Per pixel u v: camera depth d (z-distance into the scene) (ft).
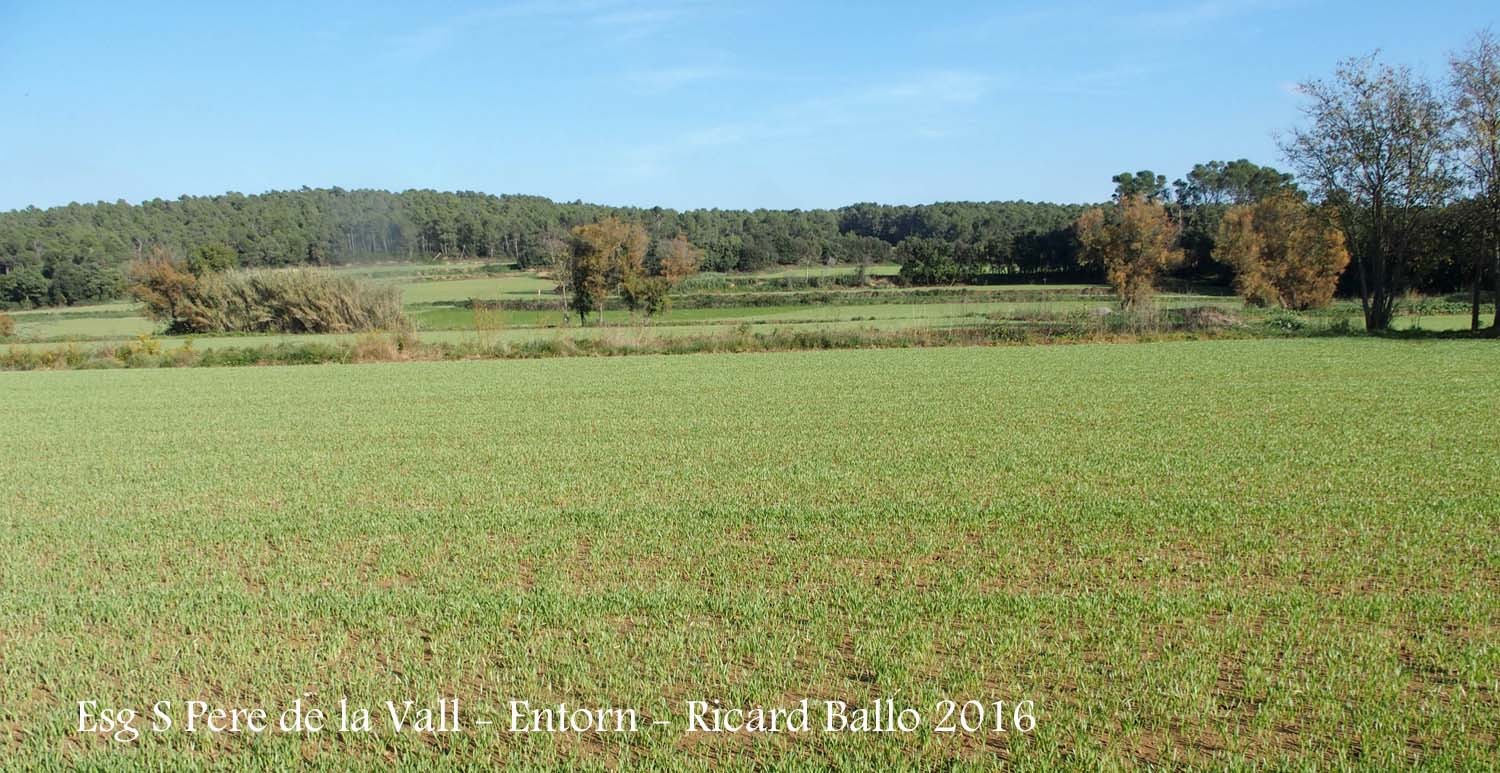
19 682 24.77
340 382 110.22
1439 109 138.10
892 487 45.37
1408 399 72.38
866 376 100.17
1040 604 28.09
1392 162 141.79
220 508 45.06
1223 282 290.56
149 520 42.68
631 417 73.92
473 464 55.36
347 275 219.20
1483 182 136.46
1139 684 22.68
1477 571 30.89
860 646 25.25
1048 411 70.49
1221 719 21.04
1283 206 187.52
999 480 46.32
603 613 28.37
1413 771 18.70
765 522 39.06
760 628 26.81
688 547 35.58
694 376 105.60
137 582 33.30
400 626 27.81
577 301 234.38
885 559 33.60
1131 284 232.73
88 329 224.74
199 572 34.30
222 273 226.58
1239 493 42.29
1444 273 190.39
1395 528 35.76
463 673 24.38
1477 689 22.22
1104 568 31.96
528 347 143.64
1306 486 43.37
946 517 39.09
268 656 25.88
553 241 247.91
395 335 147.64
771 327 178.91
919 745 20.30
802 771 19.20
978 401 77.36
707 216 473.26
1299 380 86.58
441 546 36.83
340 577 33.04
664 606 28.78
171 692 23.88
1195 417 65.77
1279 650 24.62
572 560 34.47
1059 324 148.77
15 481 53.31
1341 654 24.16
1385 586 29.58
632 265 236.43
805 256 386.73
